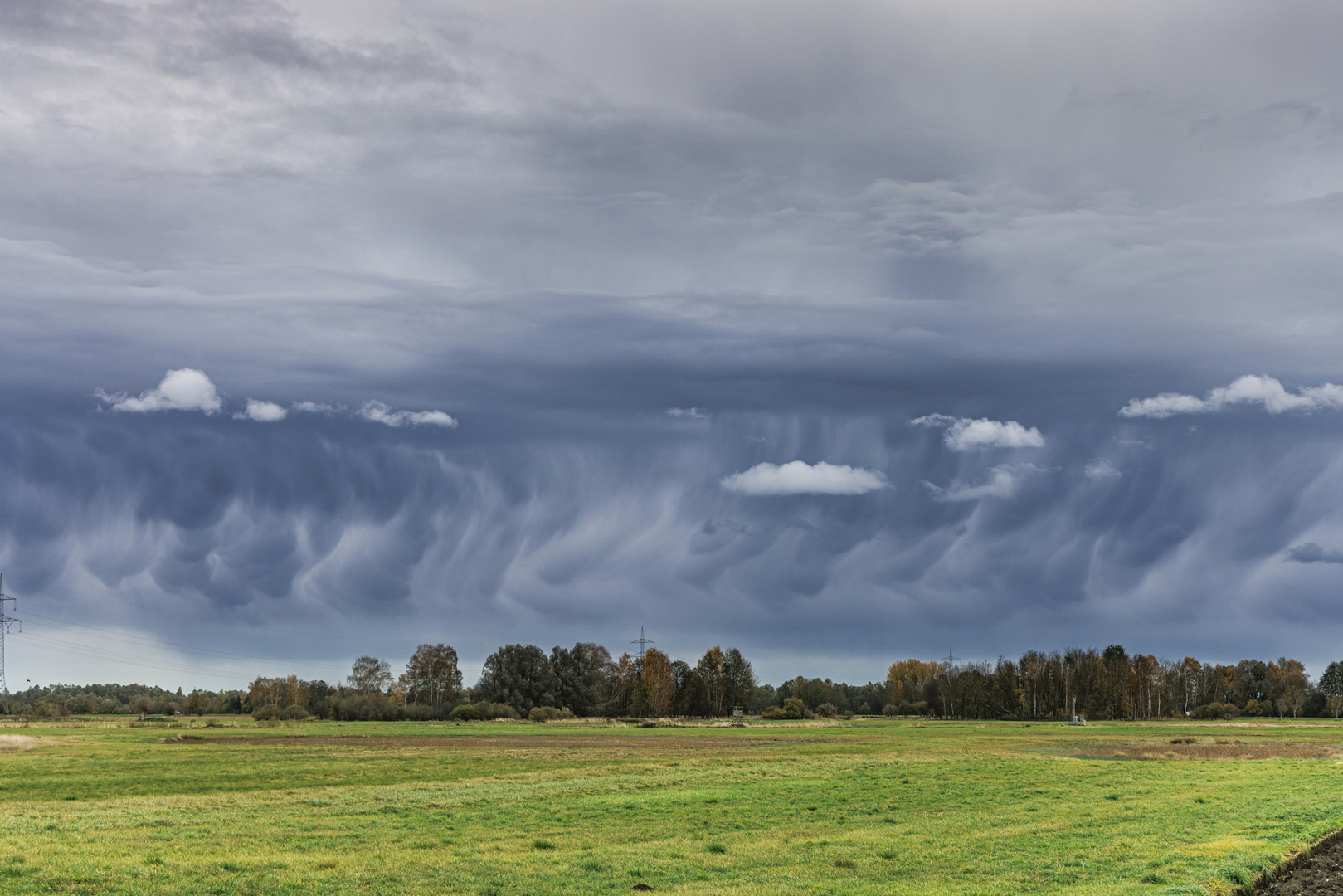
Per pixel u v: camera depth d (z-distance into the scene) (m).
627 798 50.31
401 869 29.61
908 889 27.06
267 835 36.38
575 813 44.25
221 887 26.27
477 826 39.75
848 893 26.67
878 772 69.44
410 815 43.28
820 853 33.41
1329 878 29.08
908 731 171.50
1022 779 62.69
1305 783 57.84
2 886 25.69
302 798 49.31
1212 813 42.81
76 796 53.94
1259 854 31.19
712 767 73.56
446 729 163.50
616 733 155.38
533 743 118.81
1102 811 44.47
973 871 29.98
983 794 53.12
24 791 56.84
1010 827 39.62
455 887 27.22
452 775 67.50
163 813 42.97
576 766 76.19
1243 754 94.69
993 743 123.00
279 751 98.75
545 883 28.06
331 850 33.44
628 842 36.22
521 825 40.16
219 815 42.56
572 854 33.12
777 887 27.47
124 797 53.50
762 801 49.62
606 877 29.05
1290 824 38.56
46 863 28.77
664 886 27.89
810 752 98.06
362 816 42.88
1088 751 101.50
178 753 94.31
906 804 48.28
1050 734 152.88
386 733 144.62
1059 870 29.67
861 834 37.94
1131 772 69.38
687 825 40.53
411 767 74.62
